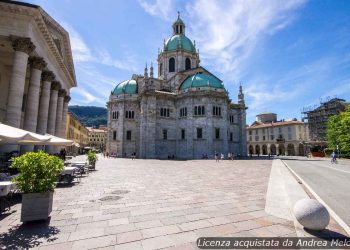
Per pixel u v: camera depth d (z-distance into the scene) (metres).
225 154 54.00
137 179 17.05
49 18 26.45
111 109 64.00
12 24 20.34
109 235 6.15
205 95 54.28
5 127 11.40
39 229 6.59
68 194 11.41
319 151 74.88
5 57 27.31
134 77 72.25
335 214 8.12
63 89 36.41
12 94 19.61
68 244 5.57
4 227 6.75
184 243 5.64
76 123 83.69
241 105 64.62
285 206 8.98
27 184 7.09
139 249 5.30
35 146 29.06
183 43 69.81
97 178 17.53
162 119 56.41
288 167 29.14
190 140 54.06
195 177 18.38
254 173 21.31
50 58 28.02
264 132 102.88
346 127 56.59
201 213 8.16
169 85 65.94
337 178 18.28
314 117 90.75
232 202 9.78
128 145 60.44
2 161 16.84
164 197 10.77
